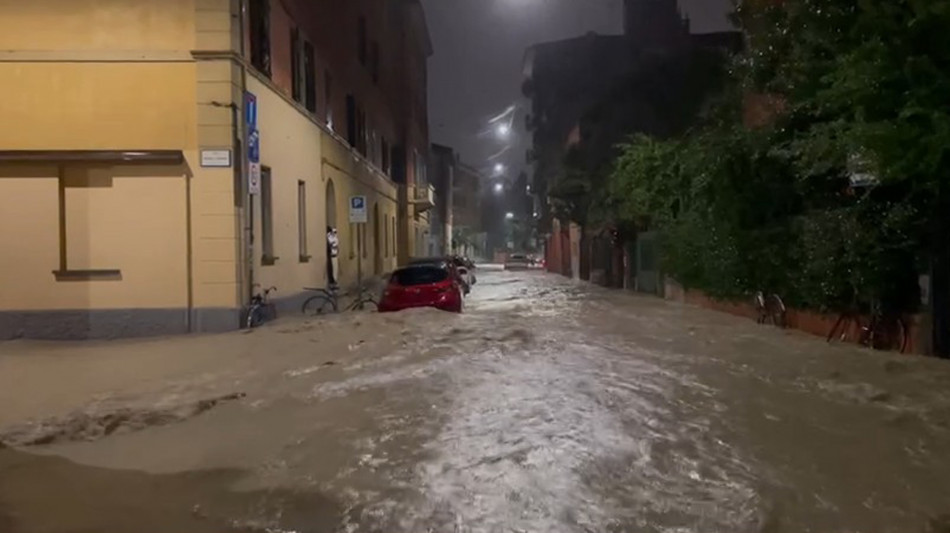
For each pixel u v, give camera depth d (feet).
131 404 33.68
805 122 56.85
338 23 103.86
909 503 21.25
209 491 22.43
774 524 19.84
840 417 30.35
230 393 35.68
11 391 36.88
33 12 57.52
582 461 24.82
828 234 50.44
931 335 44.45
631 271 127.13
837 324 52.80
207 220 57.67
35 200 57.31
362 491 22.22
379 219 141.49
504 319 67.62
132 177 57.67
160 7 57.57
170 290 57.67
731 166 61.87
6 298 57.21
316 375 39.99
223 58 57.62
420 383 37.29
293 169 76.89
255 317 59.82
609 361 43.73
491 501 21.40
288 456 25.70
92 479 23.61
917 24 38.88
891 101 40.83
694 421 29.78
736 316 72.54
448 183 282.56
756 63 58.49
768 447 26.37
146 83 57.67
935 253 44.39
